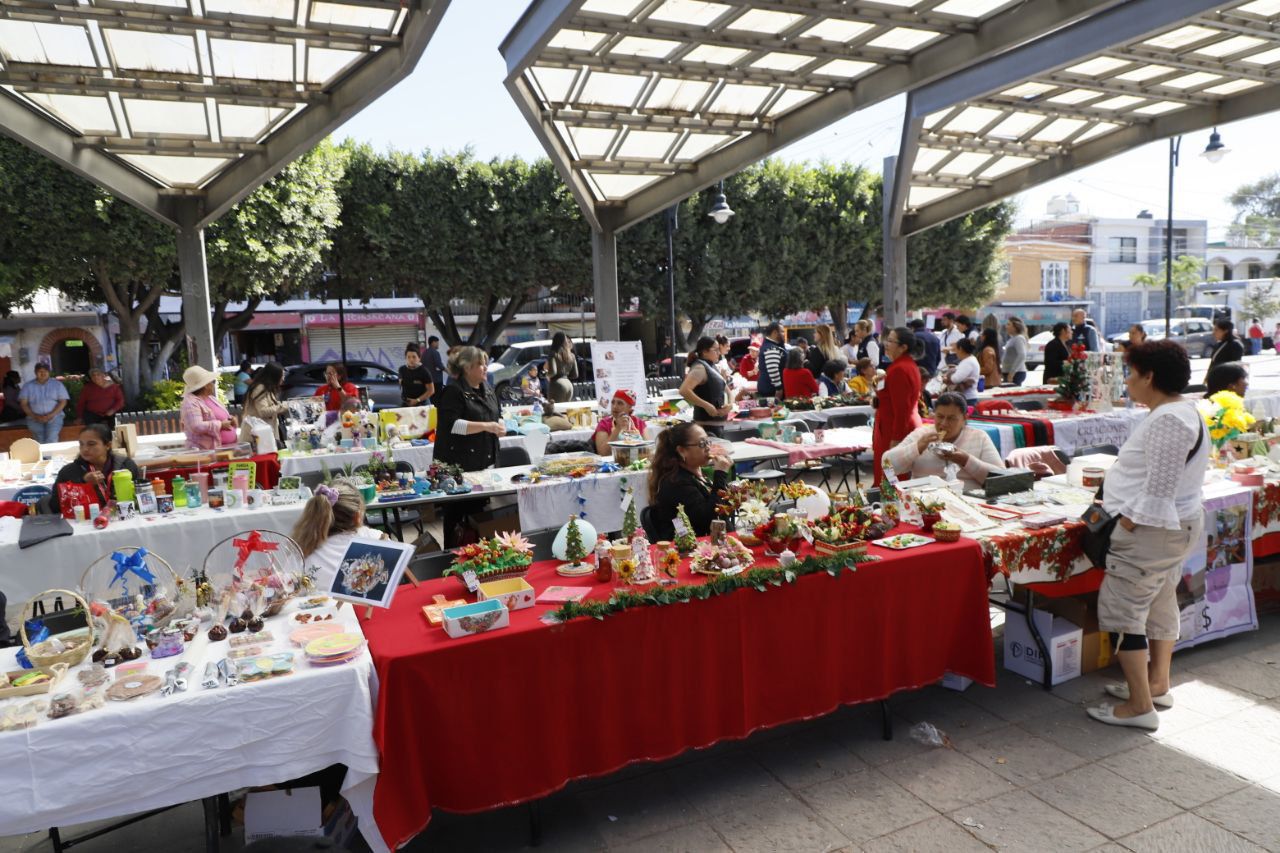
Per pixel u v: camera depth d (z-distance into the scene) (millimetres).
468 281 19266
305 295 27875
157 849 3057
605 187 10953
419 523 6504
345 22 6840
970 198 13211
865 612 3568
